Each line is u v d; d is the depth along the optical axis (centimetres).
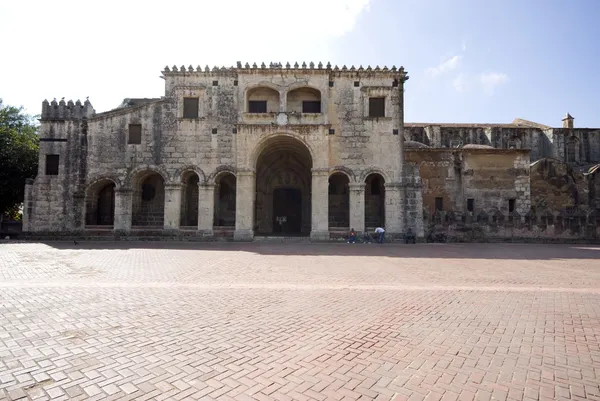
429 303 970
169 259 1780
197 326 754
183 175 3055
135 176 3022
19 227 3152
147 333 707
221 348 636
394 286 1194
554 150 4572
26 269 1445
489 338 707
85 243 2716
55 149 3033
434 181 3541
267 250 2250
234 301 966
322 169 2939
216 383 507
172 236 2948
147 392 480
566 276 1422
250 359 591
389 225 2998
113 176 3006
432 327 769
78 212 2975
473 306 946
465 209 3494
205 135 3036
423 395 483
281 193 3691
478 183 3538
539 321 822
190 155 3025
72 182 3002
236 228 2925
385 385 510
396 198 3014
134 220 3044
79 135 3042
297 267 1576
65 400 457
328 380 521
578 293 1113
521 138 4628
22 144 3472
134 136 3058
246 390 489
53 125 3053
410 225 2992
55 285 1138
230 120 3052
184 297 1002
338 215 3519
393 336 710
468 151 3550
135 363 570
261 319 808
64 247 2373
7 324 752
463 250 2412
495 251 2364
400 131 3066
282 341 675
